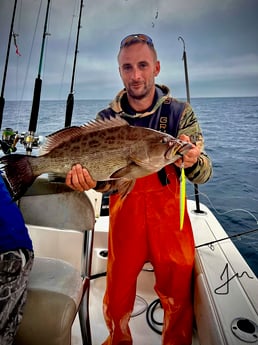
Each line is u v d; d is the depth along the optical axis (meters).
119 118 1.30
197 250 1.78
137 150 1.26
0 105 2.64
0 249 1.13
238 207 4.38
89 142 1.30
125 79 1.45
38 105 2.35
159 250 1.45
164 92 1.59
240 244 3.32
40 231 1.94
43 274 1.37
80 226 1.63
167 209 1.44
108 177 1.30
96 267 2.33
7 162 1.27
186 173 1.44
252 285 1.43
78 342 1.80
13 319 1.10
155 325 1.88
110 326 1.55
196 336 1.76
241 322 1.18
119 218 1.49
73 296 1.24
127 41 1.40
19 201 1.67
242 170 6.25
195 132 1.46
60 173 1.34
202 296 1.42
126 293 1.50
